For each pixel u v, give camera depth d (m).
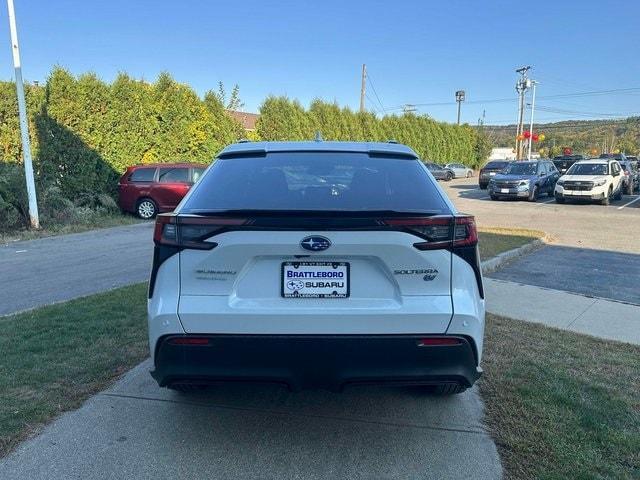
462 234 3.01
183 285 2.96
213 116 23.41
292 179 3.55
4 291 7.44
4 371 4.29
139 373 4.32
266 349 2.91
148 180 17.23
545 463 3.09
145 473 3.01
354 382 2.95
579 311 6.26
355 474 3.03
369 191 3.43
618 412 3.67
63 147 16.80
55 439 3.33
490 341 5.12
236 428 3.51
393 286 2.94
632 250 10.71
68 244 12.07
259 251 2.90
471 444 3.32
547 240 11.95
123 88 18.34
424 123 56.41
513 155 74.50
